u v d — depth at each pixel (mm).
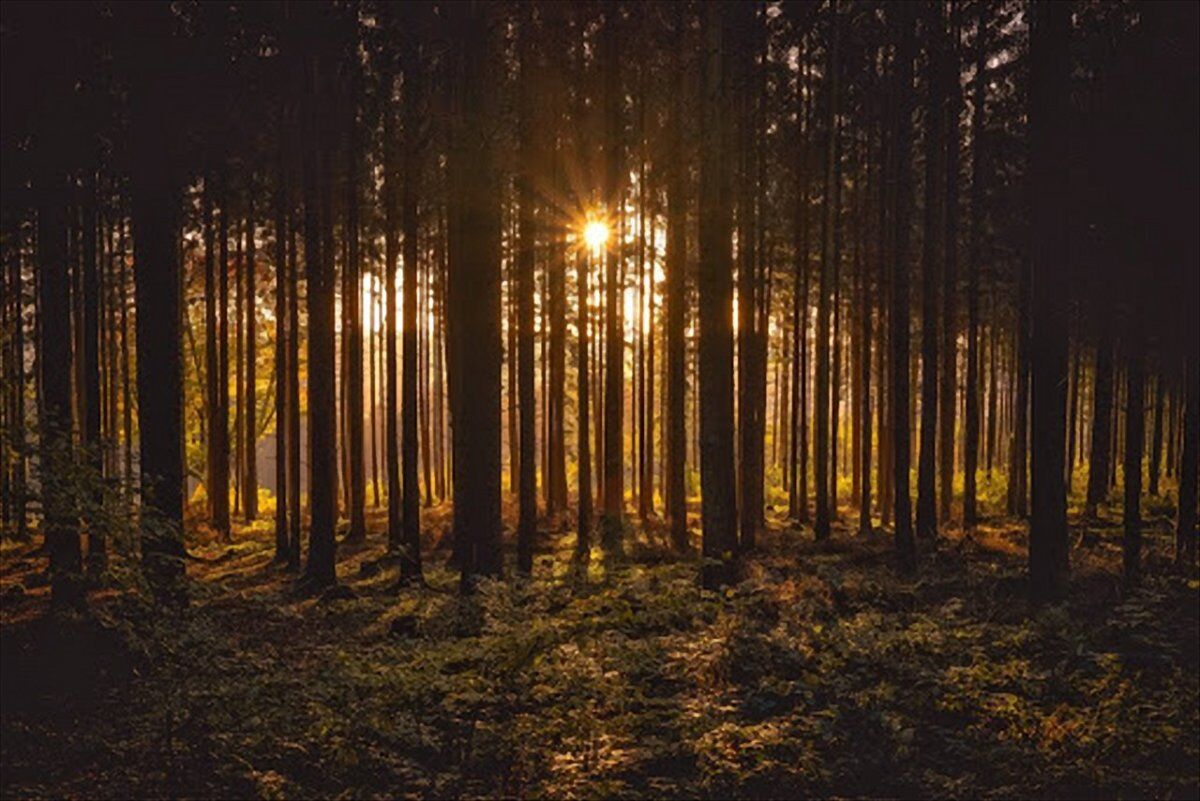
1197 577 15180
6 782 7867
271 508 40156
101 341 27281
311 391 19016
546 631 10750
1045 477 14328
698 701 9453
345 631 14633
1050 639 11203
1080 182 16250
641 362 31938
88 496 8531
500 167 18484
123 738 8766
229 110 17062
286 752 8508
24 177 14211
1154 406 27672
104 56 14617
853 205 28938
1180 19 15891
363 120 20266
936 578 17547
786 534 26531
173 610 10062
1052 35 14367
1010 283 28281
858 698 9219
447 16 17250
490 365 16516
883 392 29016
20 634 11609
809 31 25484
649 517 31344
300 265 31562
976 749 8398
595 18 22094
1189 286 16109
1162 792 7492
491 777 8195
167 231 13961
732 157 15812
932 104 22453
